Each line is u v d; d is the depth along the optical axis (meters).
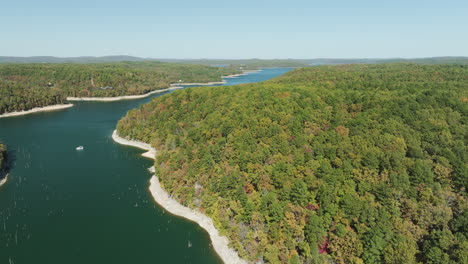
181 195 118.00
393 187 90.44
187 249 93.75
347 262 75.69
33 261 88.12
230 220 99.06
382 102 138.50
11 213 114.19
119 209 116.88
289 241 82.00
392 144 106.56
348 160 103.00
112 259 89.12
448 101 134.75
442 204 83.75
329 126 127.25
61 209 116.88
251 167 108.88
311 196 93.88
